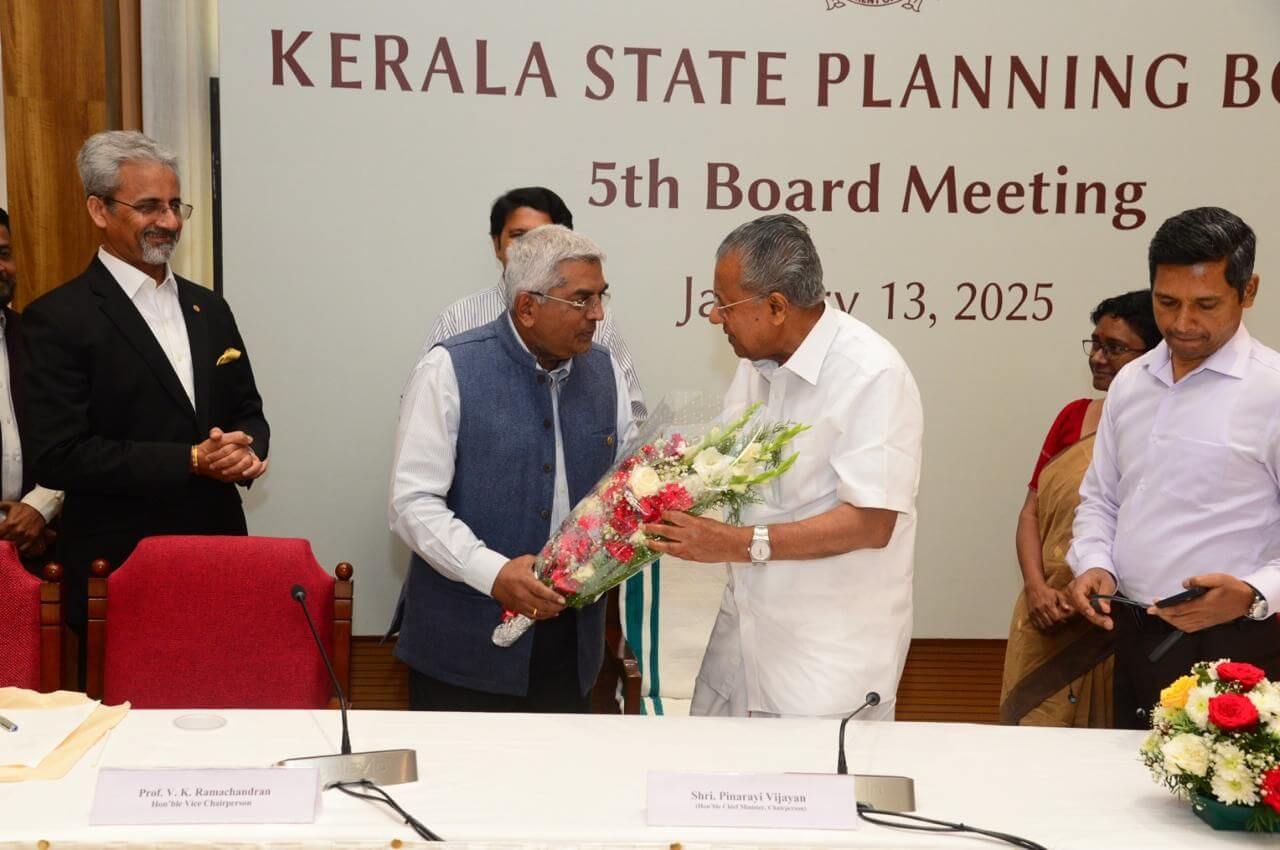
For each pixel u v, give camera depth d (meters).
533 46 3.29
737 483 1.80
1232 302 1.98
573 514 1.98
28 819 1.42
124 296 2.62
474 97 3.29
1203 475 2.06
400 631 2.40
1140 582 2.15
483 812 1.48
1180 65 3.39
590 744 1.73
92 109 3.38
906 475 1.92
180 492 2.53
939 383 3.47
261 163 3.26
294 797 1.44
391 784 1.56
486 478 2.21
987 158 3.40
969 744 1.78
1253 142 3.43
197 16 3.43
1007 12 3.35
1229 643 2.03
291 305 3.31
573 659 2.35
